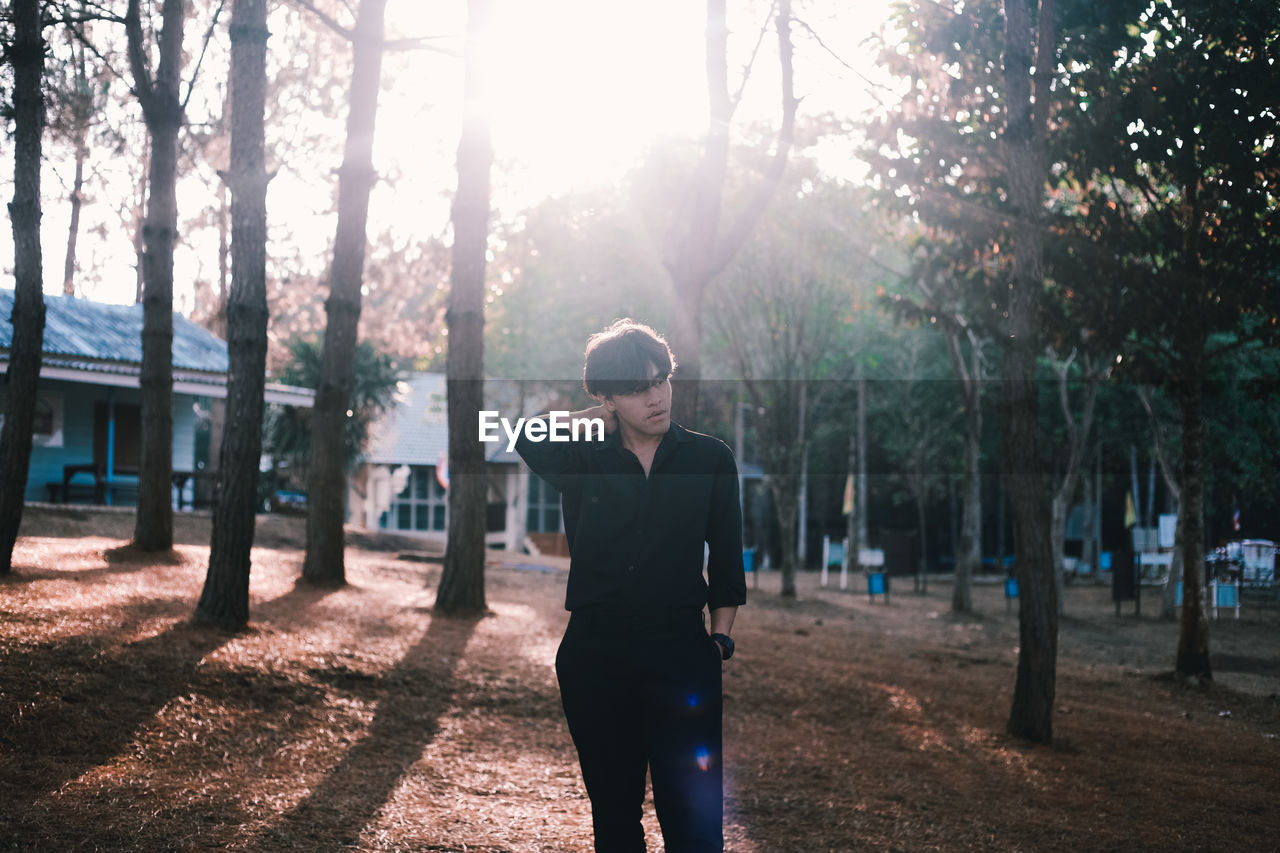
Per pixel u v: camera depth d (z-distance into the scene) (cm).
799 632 1490
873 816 563
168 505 1310
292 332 3170
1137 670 1328
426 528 3816
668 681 284
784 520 2430
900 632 1773
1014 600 2650
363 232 1352
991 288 1149
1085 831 555
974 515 2216
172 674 668
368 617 1048
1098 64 927
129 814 433
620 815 293
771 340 2477
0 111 997
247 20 872
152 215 1309
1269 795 662
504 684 820
